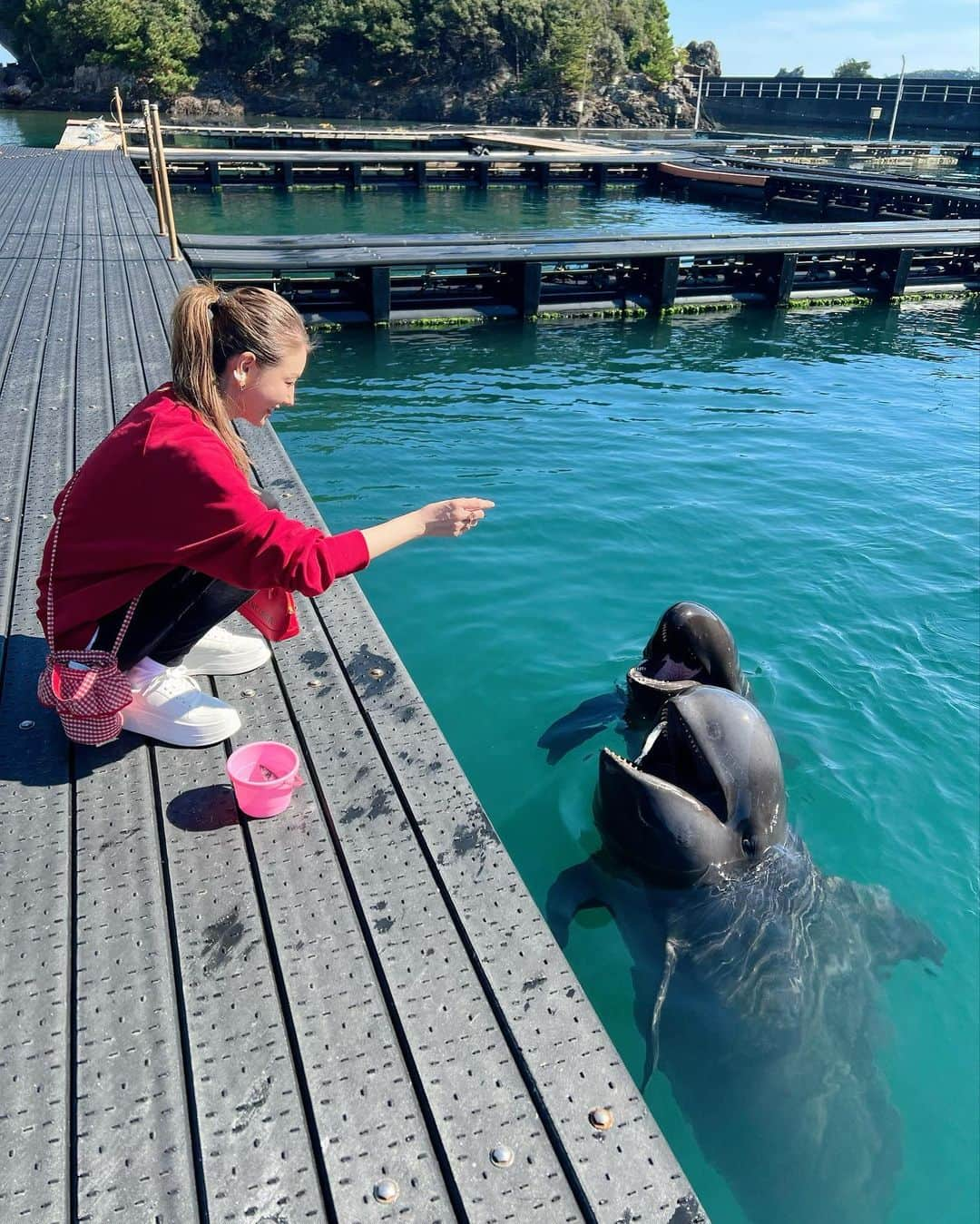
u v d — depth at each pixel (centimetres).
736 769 357
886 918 378
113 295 1045
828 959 345
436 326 1434
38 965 240
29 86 7425
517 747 473
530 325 1468
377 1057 223
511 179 3319
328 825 295
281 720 344
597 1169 201
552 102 8188
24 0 7219
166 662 324
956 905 400
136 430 265
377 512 752
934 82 7650
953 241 1747
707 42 9862
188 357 269
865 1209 278
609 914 369
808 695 538
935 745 500
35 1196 190
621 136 6322
